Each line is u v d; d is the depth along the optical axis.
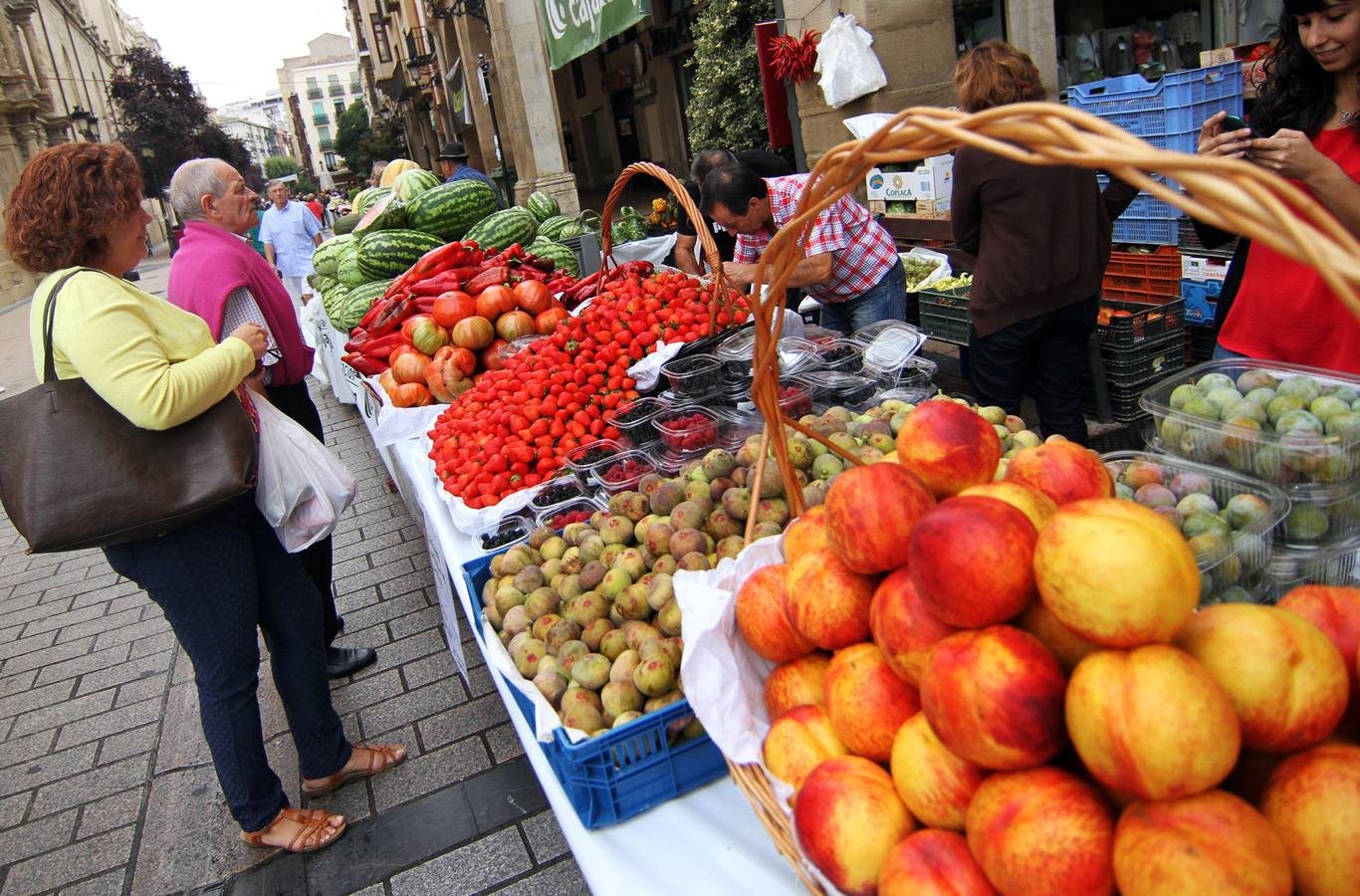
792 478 1.79
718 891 1.40
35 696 4.15
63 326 2.17
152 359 2.20
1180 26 8.78
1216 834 0.88
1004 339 3.40
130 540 2.28
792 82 7.13
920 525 1.15
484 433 3.02
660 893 1.41
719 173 3.93
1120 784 0.94
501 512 2.74
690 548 2.04
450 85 20.23
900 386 2.93
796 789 1.31
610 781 1.57
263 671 4.04
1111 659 0.98
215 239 3.30
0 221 25.12
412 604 4.39
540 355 3.40
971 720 1.03
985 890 1.03
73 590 5.33
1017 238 3.22
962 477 1.44
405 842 2.83
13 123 28.12
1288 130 2.09
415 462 3.51
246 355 2.40
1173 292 4.85
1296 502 1.60
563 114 26.84
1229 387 1.83
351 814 2.99
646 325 3.45
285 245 11.81
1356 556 1.60
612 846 1.55
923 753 1.12
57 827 3.20
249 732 2.72
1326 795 0.91
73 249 2.26
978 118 0.90
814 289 4.25
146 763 3.50
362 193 9.67
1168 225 4.77
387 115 46.09
